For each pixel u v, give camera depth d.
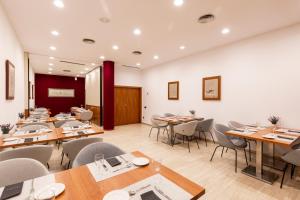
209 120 4.30
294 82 3.18
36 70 8.59
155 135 5.45
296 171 2.77
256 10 2.68
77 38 3.90
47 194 0.92
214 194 2.17
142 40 4.02
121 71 7.33
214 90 4.57
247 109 3.88
